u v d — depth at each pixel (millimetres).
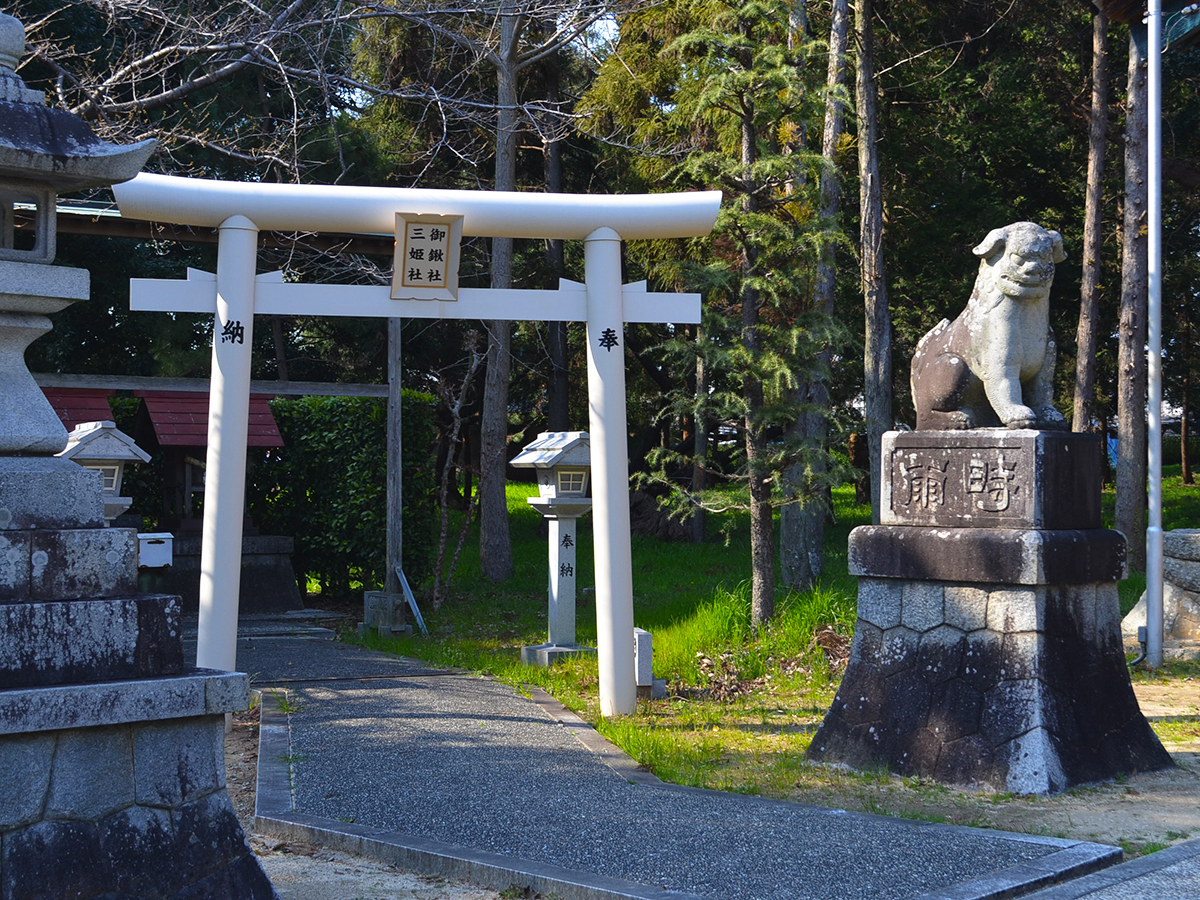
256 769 6359
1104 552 6363
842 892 4098
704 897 4039
